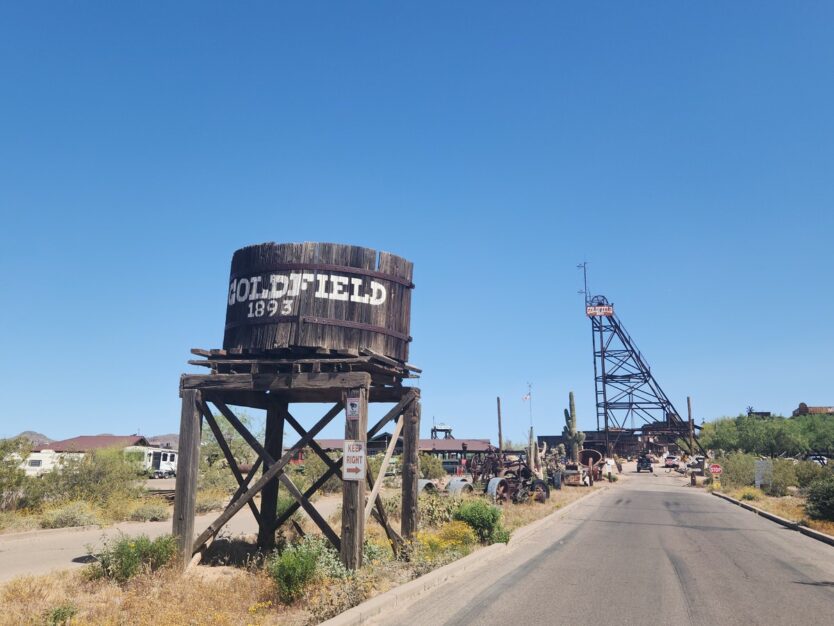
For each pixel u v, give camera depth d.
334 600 8.22
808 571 12.62
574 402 81.44
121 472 24.97
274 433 14.36
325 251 12.56
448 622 7.96
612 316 93.31
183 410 12.15
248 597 8.87
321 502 29.44
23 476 21.20
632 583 10.88
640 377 91.81
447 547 13.34
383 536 15.48
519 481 31.38
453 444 69.19
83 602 8.52
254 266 12.75
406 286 13.57
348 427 11.33
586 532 19.19
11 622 7.30
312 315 12.24
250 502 12.87
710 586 10.74
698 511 28.39
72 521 18.86
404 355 13.34
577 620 8.24
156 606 8.11
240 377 12.03
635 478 68.88
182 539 11.55
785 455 94.44
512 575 11.52
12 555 13.41
